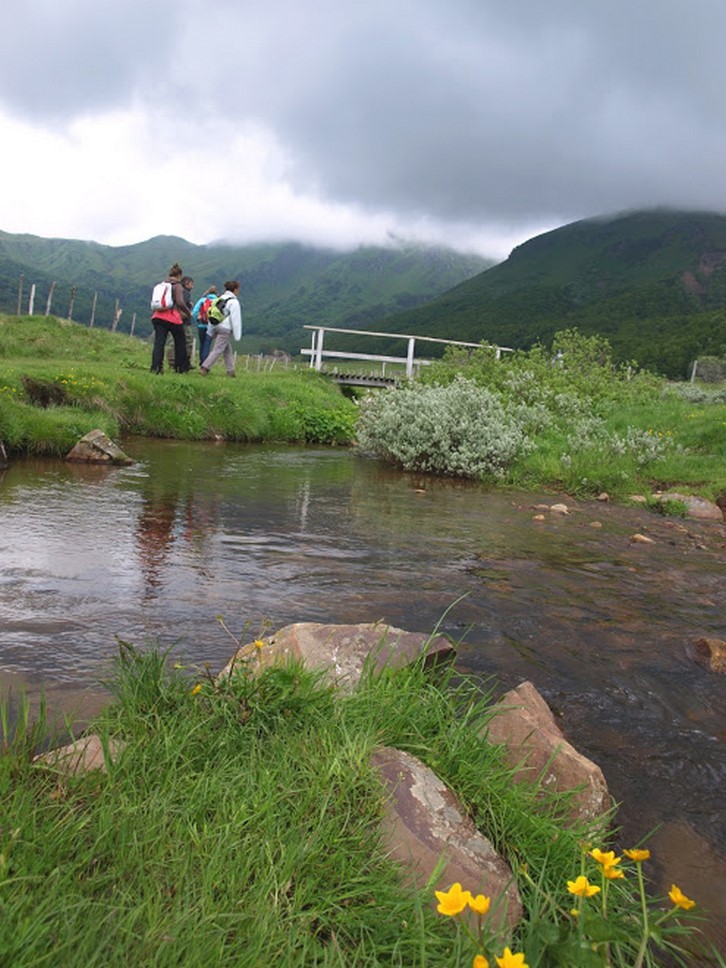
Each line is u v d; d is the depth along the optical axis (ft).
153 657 9.21
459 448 36.65
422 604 14.98
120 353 73.97
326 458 40.78
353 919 5.79
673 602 16.78
